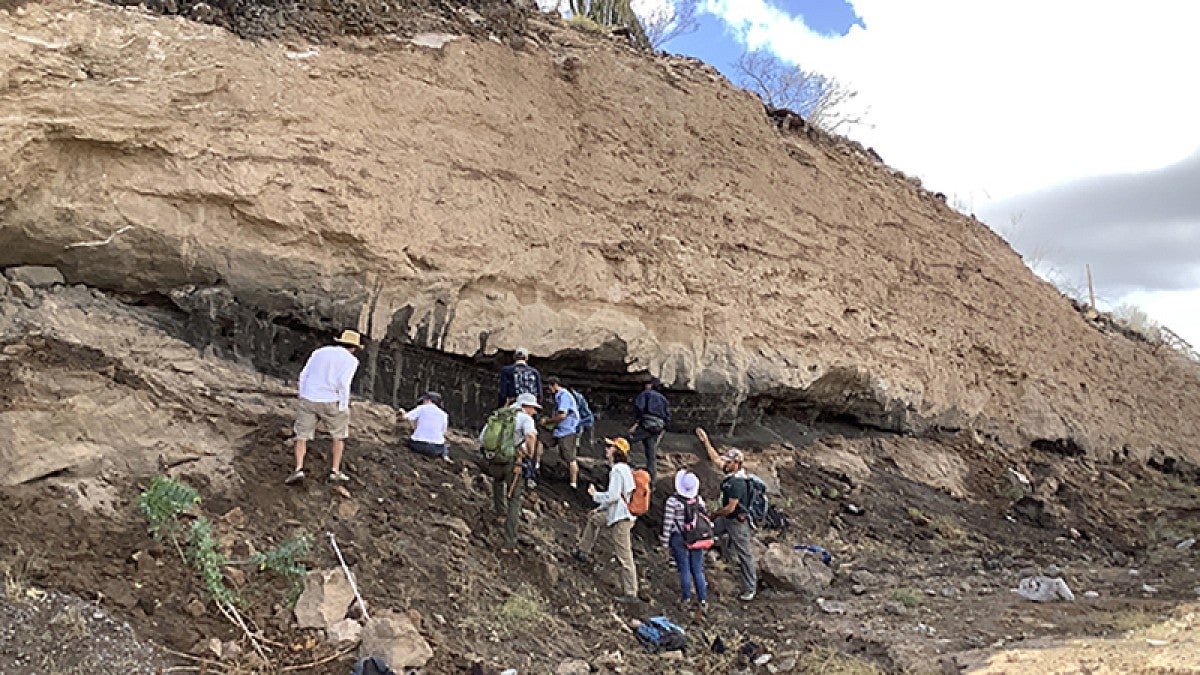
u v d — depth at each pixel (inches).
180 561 230.4
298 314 352.2
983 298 786.8
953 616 358.0
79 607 201.8
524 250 428.1
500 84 454.9
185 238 321.7
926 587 412.2
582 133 490.9
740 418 555.2
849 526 502.0
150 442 261.9
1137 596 410.0
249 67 349.4
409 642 228.7
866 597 387.9
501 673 243.1
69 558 215.8
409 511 305.4
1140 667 267.7
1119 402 918.4
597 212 476.4
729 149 584.7
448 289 392.8
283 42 375.9
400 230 377.7
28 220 292.5
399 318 377.7
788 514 487.2
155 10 344.2
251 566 240.1
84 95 300.7
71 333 288.5
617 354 469.4
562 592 317.1
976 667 284.0
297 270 347.9
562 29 587.2
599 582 340.8
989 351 756.6
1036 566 492.7
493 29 499.2
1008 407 771.4
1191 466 974.4
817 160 674.8
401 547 281.4
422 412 354.6
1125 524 669.3
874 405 641.0
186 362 312.5
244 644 215.9
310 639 223.3
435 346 391.5
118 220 308.2
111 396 258.8
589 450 460.4
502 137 441.1
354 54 396.2
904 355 662.5
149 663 196.9
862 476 576.7
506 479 322.0
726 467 387.5
